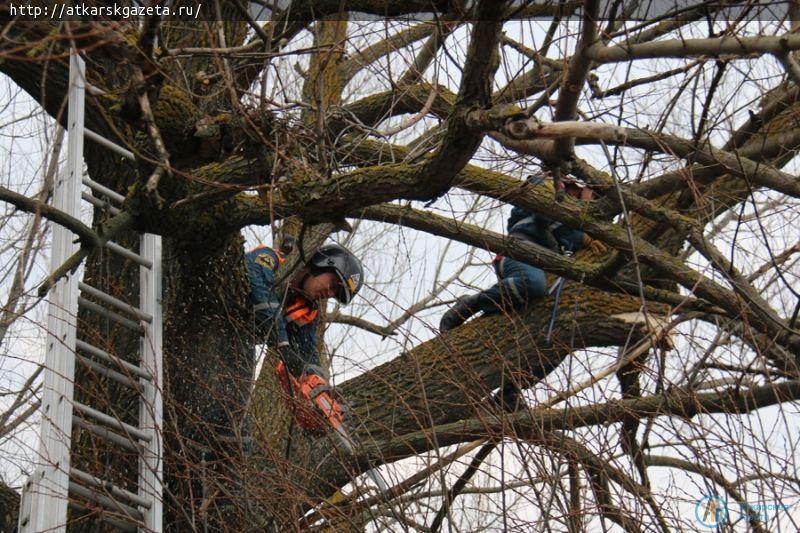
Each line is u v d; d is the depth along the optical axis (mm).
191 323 8125
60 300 7043
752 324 8250
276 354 8977
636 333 8984
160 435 7344
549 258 8914
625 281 8875
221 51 6496
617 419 7484
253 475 7707
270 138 6902
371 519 7434
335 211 7059
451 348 7816
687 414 7730
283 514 7484
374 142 8484
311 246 8812
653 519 6969
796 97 8586
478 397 7816
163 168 6367
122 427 7258
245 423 8172
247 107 6863
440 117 8820
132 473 7578
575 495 7133
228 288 8227
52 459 6695
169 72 7164
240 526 7781
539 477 6906
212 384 8039
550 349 8414
